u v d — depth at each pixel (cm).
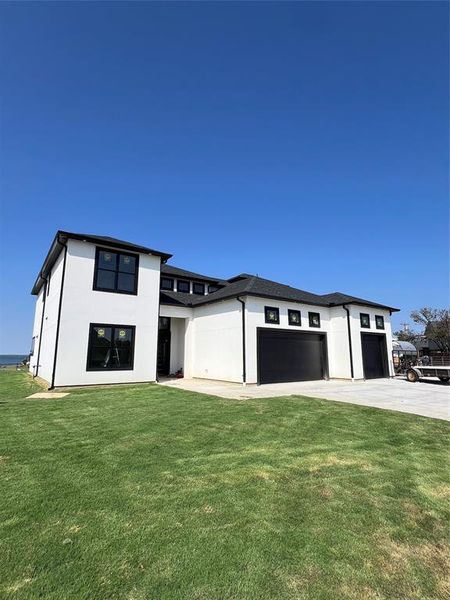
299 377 1642
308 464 442
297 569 229
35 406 840
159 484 368
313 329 1748
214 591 204
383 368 1959
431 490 370
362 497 349
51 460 439
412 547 262
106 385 1288
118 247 1377
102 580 212
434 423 684
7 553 239
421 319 4384
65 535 264
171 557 238
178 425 638
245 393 1130
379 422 686
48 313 1552
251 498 339
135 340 1385
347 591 209
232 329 1509
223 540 262
